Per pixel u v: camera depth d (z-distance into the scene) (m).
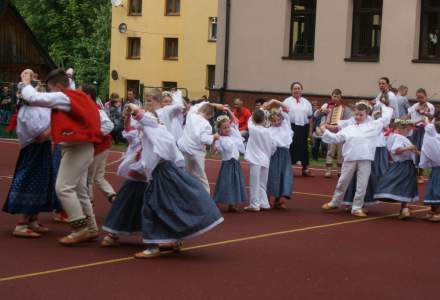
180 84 47.47
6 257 8.70
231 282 7.90
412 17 24.27
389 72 24.69
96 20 58.22
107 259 8.75
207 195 8.90
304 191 15.41
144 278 7.95
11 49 37.41
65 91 9.09
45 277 7.87
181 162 8.91
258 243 9.93
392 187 12.14
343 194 12.59
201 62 45.09
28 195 9.71
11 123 9.98
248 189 15.43
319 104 25.80
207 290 7.56
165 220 8.77
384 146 14.74
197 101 21.92
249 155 12.74
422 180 17.00
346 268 8.70
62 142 9.12
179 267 8.48
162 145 8.73
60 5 62.50
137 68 48.81
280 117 13.12
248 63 27.08
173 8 47.47
